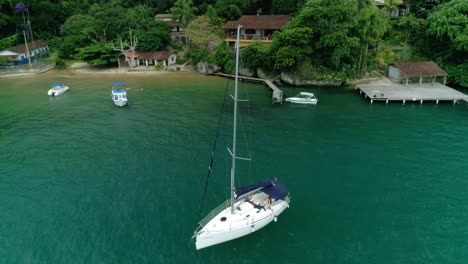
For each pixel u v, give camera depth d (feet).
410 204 106.32
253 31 306.76
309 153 140.77
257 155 139.03
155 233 93.76
